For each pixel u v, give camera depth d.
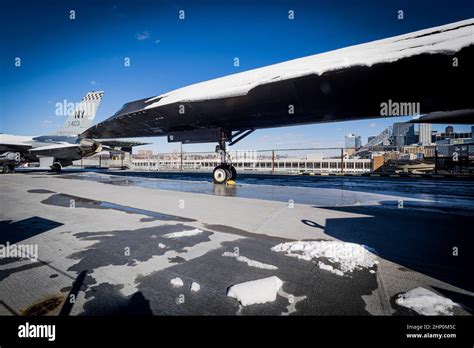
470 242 3.70
